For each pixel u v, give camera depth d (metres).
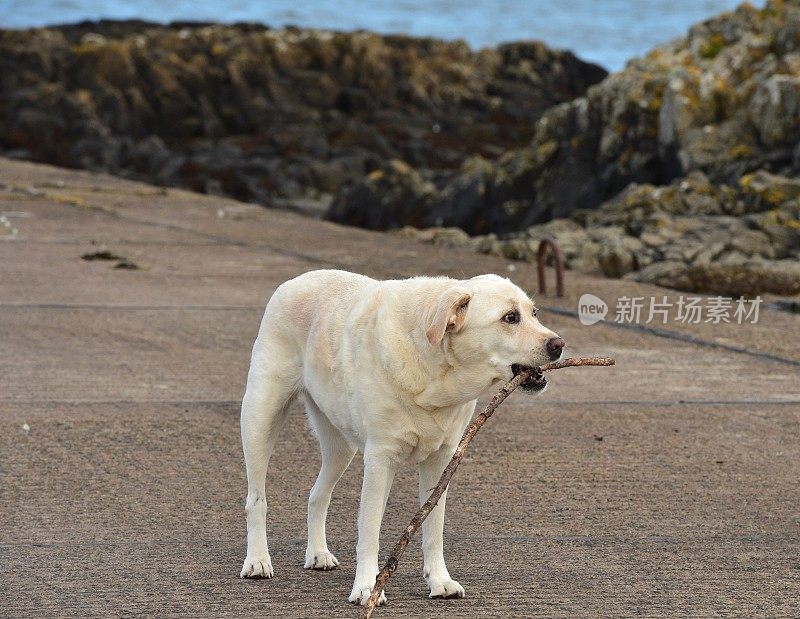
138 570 6.23
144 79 44.62
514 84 51.81
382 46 49.88
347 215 29.34
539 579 6.16
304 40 48.09
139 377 10.41
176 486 7.65
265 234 19.50
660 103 24.92
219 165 37.22
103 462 8.10
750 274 15.58
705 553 6.58
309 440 8.70
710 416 9.46
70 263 16.12
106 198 23.72
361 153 40.09
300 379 6.14
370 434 5.60
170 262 16.45
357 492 7.58
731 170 22.75
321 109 46.03
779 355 11.65
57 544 6.61
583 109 26.61
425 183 28.97
